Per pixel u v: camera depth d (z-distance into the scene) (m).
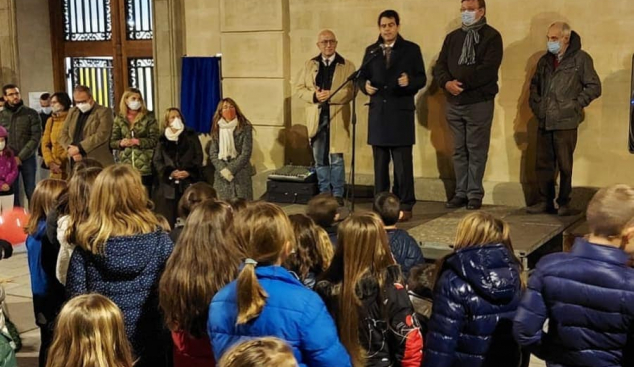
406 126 6.23
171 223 6.88
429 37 7.00
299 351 2.29
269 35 7.53
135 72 8.85
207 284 2.70
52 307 3.70
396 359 2.83
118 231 3.03
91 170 3.29
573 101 5.98
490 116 6.30
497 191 6.79
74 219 3.21
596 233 2.48
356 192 7.26
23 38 8.94
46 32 9.15
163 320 3.09
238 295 2.29
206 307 2.70
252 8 7.57
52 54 9.23
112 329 2.32
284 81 7.56
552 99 6.02
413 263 3.75
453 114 6.40
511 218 6.12
